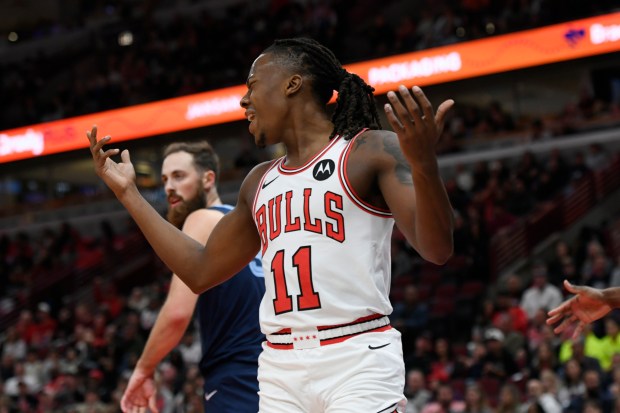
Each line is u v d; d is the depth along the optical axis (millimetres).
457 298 25578
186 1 47531
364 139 5312
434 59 29188
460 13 35062
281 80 5512
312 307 5191
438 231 4738
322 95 5578
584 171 31234
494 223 30047
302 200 5305
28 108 43062
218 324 7867
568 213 29797
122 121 34000
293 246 5277
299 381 5227
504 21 30047
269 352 5410
